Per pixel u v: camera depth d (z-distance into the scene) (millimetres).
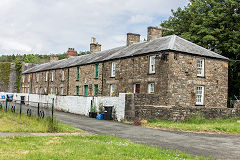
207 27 28438
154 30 27203
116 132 14141
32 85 47062
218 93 23234
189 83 21344
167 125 16047
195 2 31625
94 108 22594
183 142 11484
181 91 20797
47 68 42000
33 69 49344
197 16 30266
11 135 11484
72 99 26578
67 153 8359
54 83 38812
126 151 8953
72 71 34156
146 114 18406
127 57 24438
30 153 8180
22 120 16188
